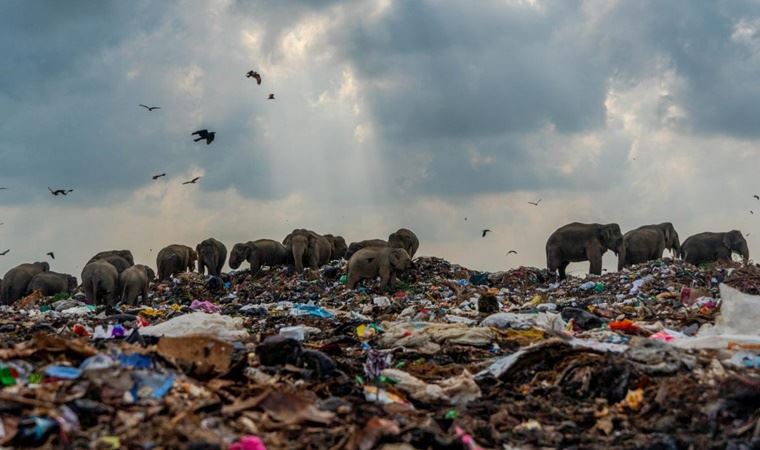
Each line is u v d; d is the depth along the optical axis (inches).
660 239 1557.6
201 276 1566.2
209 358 429.7
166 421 336.5
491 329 628.4
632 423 418.9
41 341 414.0
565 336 601.0
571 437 396.2
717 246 1519.4
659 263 1213.7
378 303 1031.0
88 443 311.4
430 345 593.6
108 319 795.4
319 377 470.0
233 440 333.1
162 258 1658.5
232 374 426.0
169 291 1330.0
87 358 410.6
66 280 1519.4
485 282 1285.7
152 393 366.9
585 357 491.2
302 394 415.8
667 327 700.0
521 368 503.2
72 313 978.7
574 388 466.6
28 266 1503.4
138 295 1219.2
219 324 624.7
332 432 362.3
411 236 1708.9
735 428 395.2
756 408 403.5
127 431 323.3
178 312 941.8
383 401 433.7
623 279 1139.9
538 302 957.8
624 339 592.4
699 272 1093.1
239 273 1596.9
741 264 1187.9
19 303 1310.3
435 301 1039.6
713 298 884.0
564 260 1451.8
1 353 398.0
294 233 1644.9
